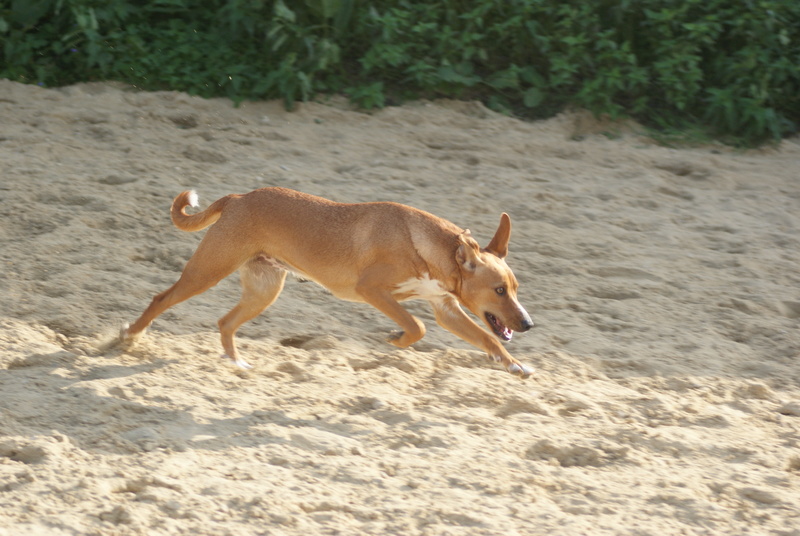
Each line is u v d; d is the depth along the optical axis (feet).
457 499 31.07
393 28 89.15
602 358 46.34
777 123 89.30
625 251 61.57
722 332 50.72
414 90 92.94
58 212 59.06
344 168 74.54
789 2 91.35
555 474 33.55
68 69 88.38
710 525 30.30
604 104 90.22
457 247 40.11
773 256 62.34
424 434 36.22
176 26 91.71
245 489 30.76
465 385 41.83
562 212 68.13
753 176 80.69
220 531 28.14
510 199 69.46
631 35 94.48
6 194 61.11
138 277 51.67
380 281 40.06
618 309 52.65
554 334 48.80
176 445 33.99
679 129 91.86
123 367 41.09
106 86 85.87
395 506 30.30
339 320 49.67
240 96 86.48
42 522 27.91
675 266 59.82
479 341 40.24
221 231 41.73
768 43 90.94
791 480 33.94
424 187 71.26
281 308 50.06
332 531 28.63
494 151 81.46
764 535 29.78
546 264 58.44
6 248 53.31
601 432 37.63
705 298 55.01
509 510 30.55
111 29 89.40
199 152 73.51
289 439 35.12
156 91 86.43
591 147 84.79
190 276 42.27
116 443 33.76
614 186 75.46
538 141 84.69
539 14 93.86
